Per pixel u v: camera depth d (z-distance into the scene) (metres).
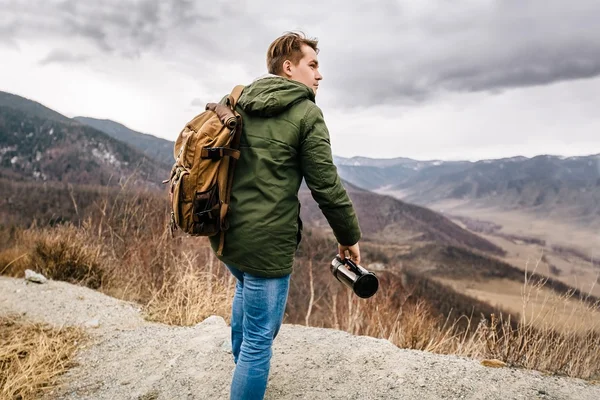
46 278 4.34
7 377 2.24
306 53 1.57
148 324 3.25
